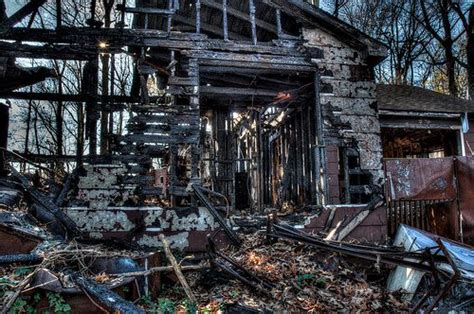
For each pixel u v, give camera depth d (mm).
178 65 9023
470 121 12602
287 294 5430
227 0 9031
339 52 9297
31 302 4023
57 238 5797
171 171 7789
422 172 8445
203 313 4785
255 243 7230
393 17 26297
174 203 7707
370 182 8781
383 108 11672
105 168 7426
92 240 6461
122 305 4059
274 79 9992
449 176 8297
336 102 9062
